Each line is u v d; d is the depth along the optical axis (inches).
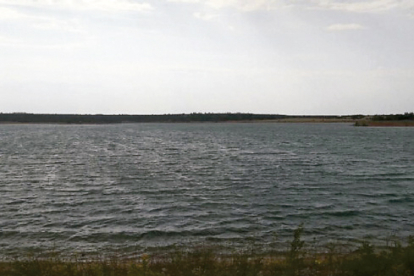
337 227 685.3
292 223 713.6
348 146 2706.7
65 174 1343.5
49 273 363.3
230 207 842.8
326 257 449.7
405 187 1091.3
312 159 1846.7
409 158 1881.2
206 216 766.5
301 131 5620.1
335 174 1341.0
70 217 761.6
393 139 3526.1
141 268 325.7
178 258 409.4
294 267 365.1
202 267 381.7
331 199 926.4
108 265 419.2
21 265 369.1
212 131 5831.7
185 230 669.3
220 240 608.4
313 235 632.4
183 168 1509.6
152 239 619.5
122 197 951.0
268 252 520.1
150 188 1071.0
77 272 369.7
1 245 589.3
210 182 1173.1
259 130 6161.4
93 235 641.6
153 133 5128.0
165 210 816.9
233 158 1908.2
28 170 1453.0
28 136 4195.4
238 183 1155.9
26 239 621.0
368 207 841.5
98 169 1478.8
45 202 896.3
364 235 633.6
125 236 635.5
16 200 918.4
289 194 988.6
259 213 789.9
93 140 3521.2
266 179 1231.5
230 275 330.0
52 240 615.5
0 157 1943.9
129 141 3385.8
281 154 2122.3
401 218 751.1
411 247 365.7
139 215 774.5
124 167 1539.1
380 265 331.3
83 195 976.3
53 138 3816.4
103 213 792.3
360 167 1534.2
